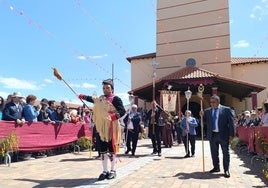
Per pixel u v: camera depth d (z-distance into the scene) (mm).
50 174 7773
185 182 6973
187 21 30344
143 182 6871
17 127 9859
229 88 26719
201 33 29672
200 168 8977
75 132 13359
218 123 7961
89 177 7426
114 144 7227
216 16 29234
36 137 10750
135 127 12289
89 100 7422
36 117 10883
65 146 13188
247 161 10836
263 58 30062
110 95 7375
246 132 13633
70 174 7801
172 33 30859
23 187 6320
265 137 9742
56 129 11930
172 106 19234
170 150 14812
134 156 11875
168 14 31203
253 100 24672
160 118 12195
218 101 8109
